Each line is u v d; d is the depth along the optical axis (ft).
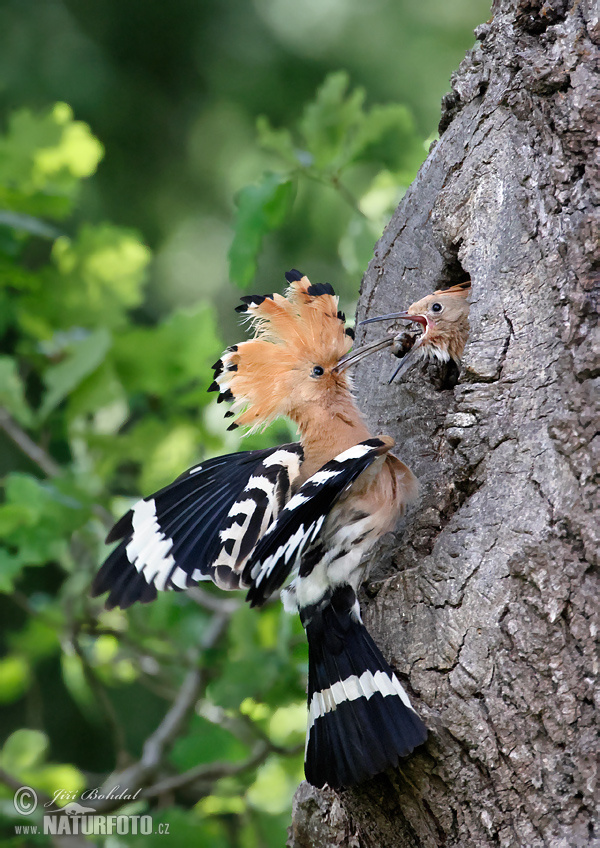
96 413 37.60
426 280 25.77
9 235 36.50
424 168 26.02
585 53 20.74
